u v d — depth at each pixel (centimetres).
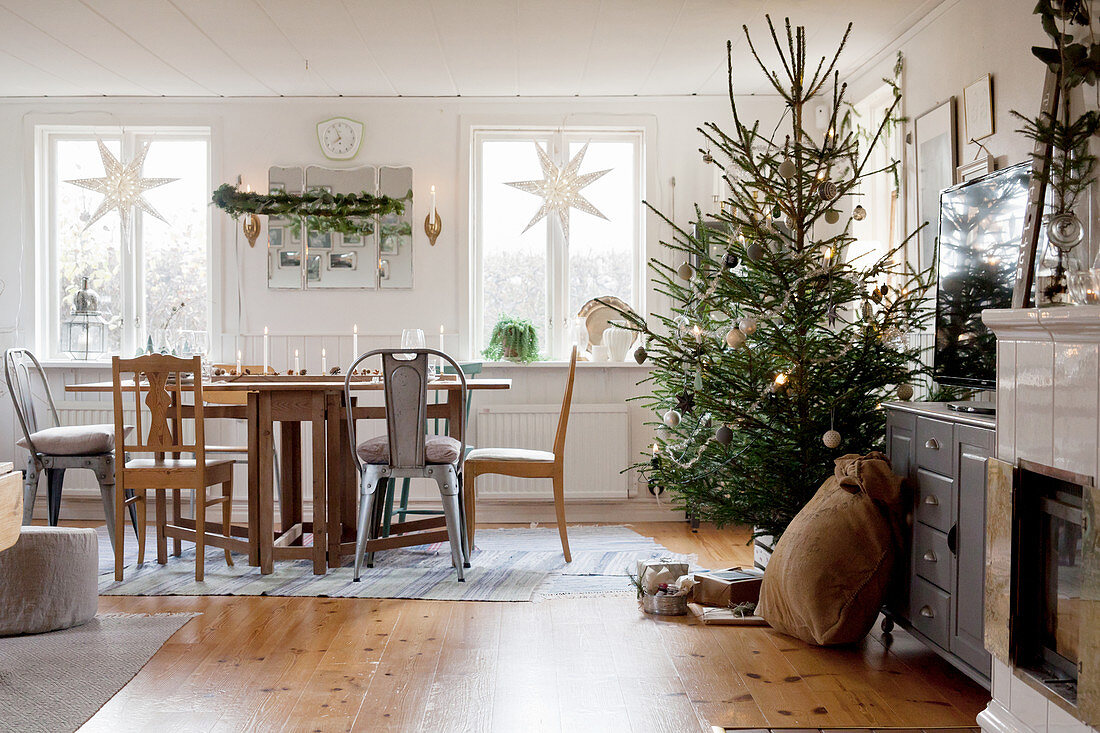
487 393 548
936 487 276
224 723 241
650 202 551
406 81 518
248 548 409
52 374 552
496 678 275
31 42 448
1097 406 189
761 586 330
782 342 340
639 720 243
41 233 559
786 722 242
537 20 419
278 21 419
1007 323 222
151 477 395
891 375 348
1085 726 190
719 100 551
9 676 276
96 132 561
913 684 272
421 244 553
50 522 455
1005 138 341
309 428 547
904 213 434
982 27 359
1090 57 234
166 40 446
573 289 567
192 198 564
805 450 346
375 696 260
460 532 407
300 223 551
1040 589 217
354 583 390
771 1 393
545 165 554
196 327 563
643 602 352
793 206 351
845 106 518
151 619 337
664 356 366
